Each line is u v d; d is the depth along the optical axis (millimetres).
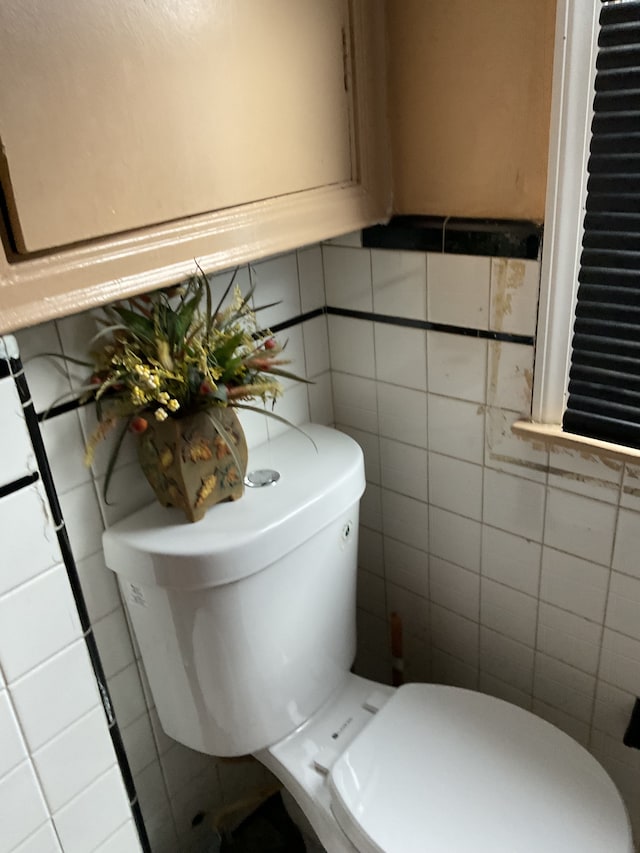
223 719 1179
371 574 1640
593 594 1252
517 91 1043
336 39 1045
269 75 954
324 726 1274
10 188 730
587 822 1042
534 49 1005
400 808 1073
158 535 1064
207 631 1087
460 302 1213
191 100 868
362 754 1161
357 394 1453
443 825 1047
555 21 963
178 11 826
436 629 1564
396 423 1414
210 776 1443
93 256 823
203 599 1058
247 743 1215
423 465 1409
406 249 1244
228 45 891
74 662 1038
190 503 1066
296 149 1026
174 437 1015
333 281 1382
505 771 1122
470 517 1378
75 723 1061
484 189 1133
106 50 771
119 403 1023
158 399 971
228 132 922
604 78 970
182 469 1032
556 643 1349
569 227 1059
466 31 1058
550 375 1157
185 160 881
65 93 750
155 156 848
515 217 1115
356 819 1061
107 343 1049
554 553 1276
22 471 916
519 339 1166
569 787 1093
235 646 1112
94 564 1118
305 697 1259
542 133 1042
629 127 974
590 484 1176
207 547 1024
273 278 1296
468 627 1493
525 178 1082
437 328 1264
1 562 921
